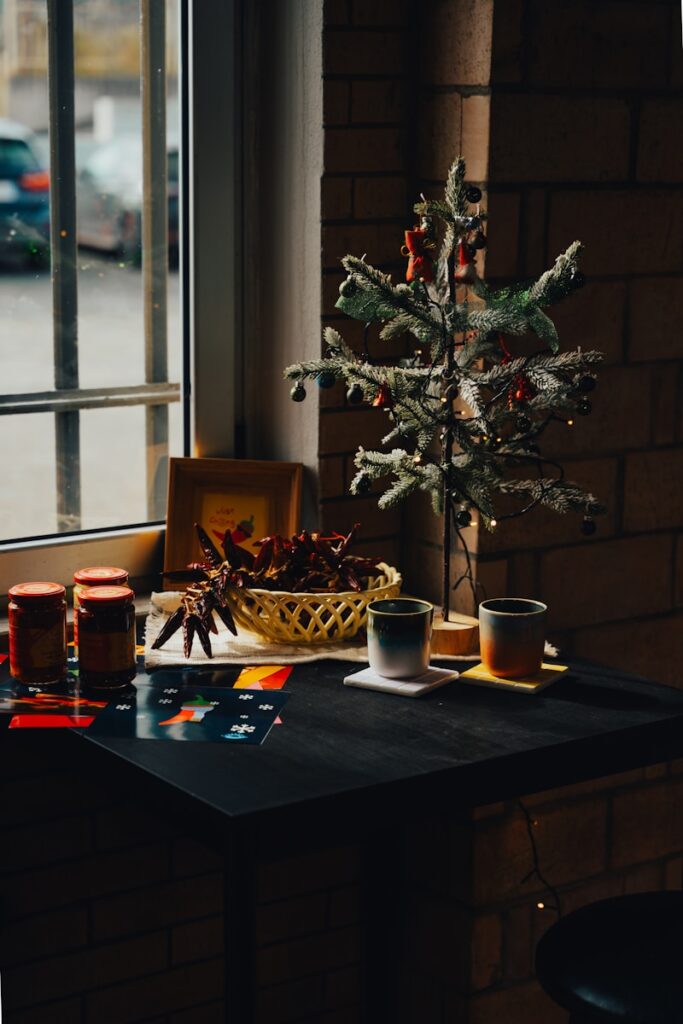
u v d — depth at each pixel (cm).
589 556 239
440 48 224
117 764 171
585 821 243
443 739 175
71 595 232
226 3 229
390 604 202
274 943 245
